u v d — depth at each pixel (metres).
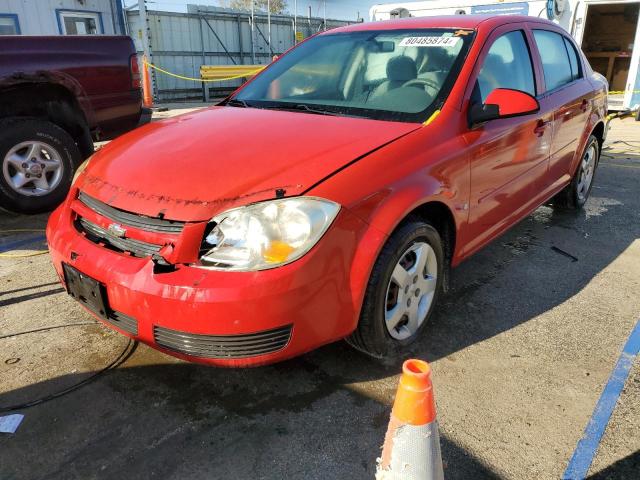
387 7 12.12
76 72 4.77
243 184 2.25
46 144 4.70
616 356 2.82
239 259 2.09
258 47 17.64
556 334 3.02
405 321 2.75
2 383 2.53
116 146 2.91
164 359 2.73
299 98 3.35
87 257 2.36
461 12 11.20
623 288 3.60
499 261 4.01
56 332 2.96
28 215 4.95
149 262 2.19
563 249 4.26
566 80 4.42
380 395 2.48
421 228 2.58
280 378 2.59
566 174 4.56
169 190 2.29
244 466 2.08
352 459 2.12
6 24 11.84
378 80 3.24
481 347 2.88
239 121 2.95
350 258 2.25
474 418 2.34
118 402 2.42
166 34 15.24
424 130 2.75
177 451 2.15
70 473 2.04
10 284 3.53
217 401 2.44
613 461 2.12
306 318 2.17
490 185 3.19
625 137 9.45
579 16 10.69
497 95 2.95
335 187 2.25
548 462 2.11
